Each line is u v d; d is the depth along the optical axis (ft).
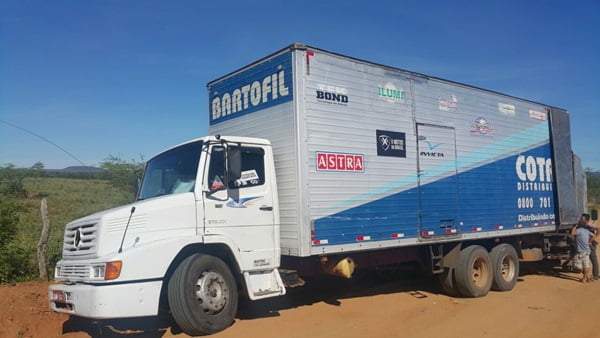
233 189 24.68
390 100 29.86
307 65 26.11
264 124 27.68
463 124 34.50
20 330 23.77
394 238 29.12
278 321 25.62
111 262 20.83
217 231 23.93
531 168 40.29
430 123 32.14
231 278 23.95
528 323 26.53
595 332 24.86
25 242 35.60
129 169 85.71
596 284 39.42
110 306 20.58
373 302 31.01
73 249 23.54
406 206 30.04
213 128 31.99
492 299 33.09
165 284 23.39
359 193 27.61
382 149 29.07
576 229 41.57
